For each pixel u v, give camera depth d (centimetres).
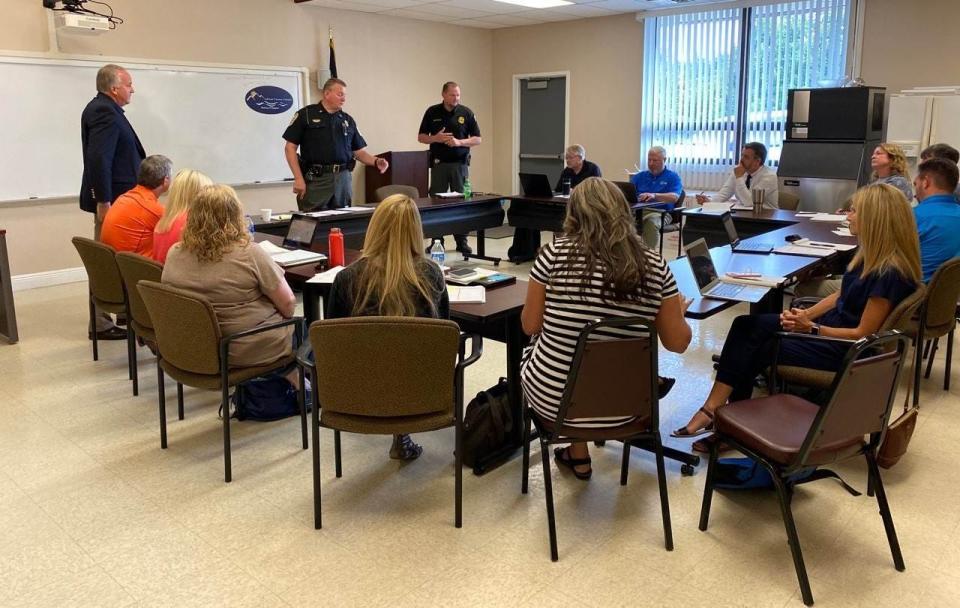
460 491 239
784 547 229
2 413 336
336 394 228
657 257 222
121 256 321
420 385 226
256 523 244
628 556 224
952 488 264
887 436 252
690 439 301
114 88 446
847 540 232
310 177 565
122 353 423
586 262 217
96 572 217
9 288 434
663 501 227
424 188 869
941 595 205
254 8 706
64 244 616
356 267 243
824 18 704
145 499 260
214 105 684
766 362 278
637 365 213
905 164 461
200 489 267
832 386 188
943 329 327
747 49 757
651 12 808
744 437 215
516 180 979
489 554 226
